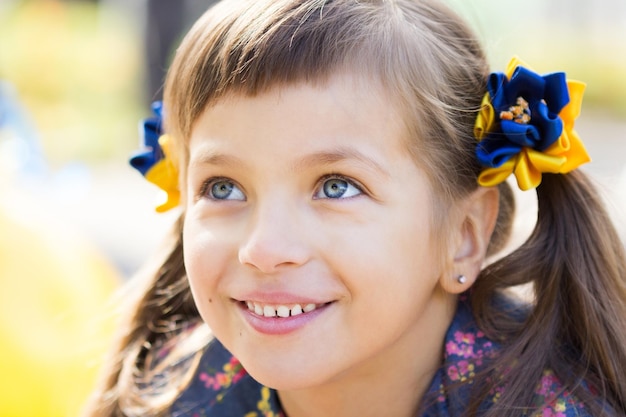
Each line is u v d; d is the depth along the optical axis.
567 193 1.57
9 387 2.05
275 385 1.37
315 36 1.35
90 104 10.66
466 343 1.53
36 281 2.13
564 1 12.32
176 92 1.50
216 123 1.37
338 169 1.33
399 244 1.37
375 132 1.36
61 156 8.86
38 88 10.92
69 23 12.05
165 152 1.67
